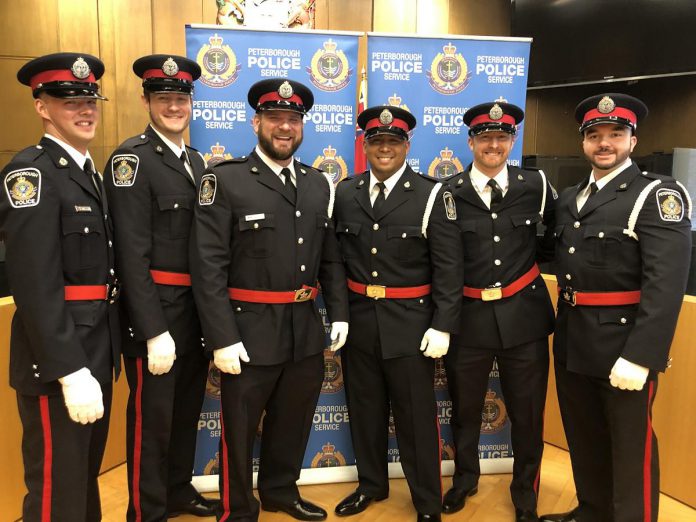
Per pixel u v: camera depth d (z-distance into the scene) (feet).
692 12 13.17
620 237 6.07
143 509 6.53
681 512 7.61
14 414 7.13
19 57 14.10
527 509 7.25
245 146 7.82
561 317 6.74
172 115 6.44
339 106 8.01
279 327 6.34
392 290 6.86
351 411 7.49
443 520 7.38
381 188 6.95
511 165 8.00
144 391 6.43
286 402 6.82
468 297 7.16
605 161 6.18
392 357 6.79
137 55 14.71
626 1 14.05
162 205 6.30
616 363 5.86
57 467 5.25
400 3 16.02
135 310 6.00
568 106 16.53
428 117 8.18
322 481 8.30
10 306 7.05
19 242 4.90
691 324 7.60
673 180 6.11
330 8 15.52
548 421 9.56
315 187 6.80
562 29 15.07
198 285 6.15
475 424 7.74
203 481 8.01
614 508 6.24
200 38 7.61
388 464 8.34
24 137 14.49
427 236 6.85
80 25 14.33
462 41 8.11
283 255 6.35
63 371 4.96
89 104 5.31
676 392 7.81
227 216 6.23
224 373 6.47
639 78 14.14
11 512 7.13
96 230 5.42
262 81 6.26
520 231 7.11
